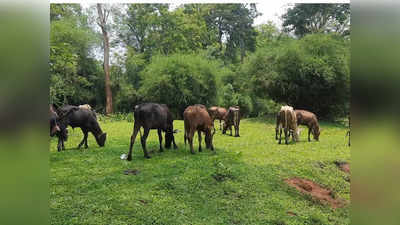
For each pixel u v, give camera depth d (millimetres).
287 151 8109
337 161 7195
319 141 10250
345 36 21781
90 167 5957
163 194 4746
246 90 21047
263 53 18484
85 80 19922
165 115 7461
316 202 5141
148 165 6191
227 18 31188
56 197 4309
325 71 15797
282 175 6020
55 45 7102
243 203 4707
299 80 17281
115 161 6461
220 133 11953
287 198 5078
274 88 18078
